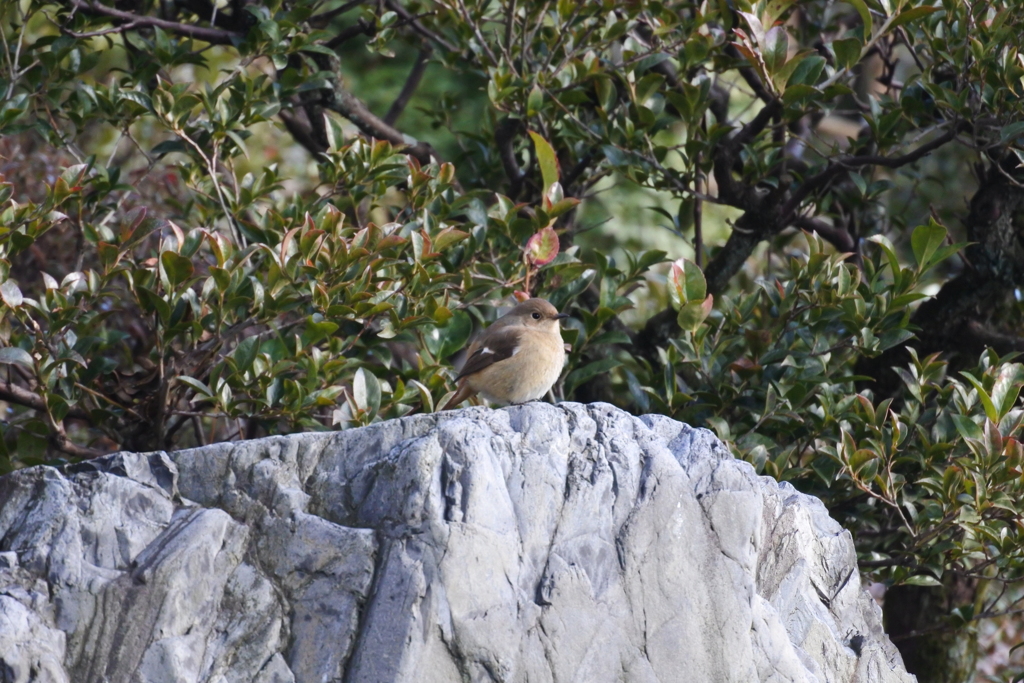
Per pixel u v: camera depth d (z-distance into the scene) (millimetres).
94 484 7145
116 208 11656
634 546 7547
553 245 9891
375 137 14281
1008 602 14570
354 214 12156
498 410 7777
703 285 10523
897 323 10883
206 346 10438
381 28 12953
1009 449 9219
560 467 7617
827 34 15352
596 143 12805
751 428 11312
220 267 9500
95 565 6922
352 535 7016
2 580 6723
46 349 9531
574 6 12023
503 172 14844
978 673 13586
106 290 10312
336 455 7488
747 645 7699
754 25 10547
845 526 11570
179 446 14195
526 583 7223
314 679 6730
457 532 6918
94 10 11961
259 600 6977
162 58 12164
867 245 14234
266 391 9922
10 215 9000
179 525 7137
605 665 7273
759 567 8250
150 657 6707
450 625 6801
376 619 6758
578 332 11484
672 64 14117
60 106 12445
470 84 26844
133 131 18234
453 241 9773
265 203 13812
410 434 7555
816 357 11039
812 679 7953
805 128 15945
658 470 7770
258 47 12219
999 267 12148
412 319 9750
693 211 13719
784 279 13211
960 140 11211
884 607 14078
